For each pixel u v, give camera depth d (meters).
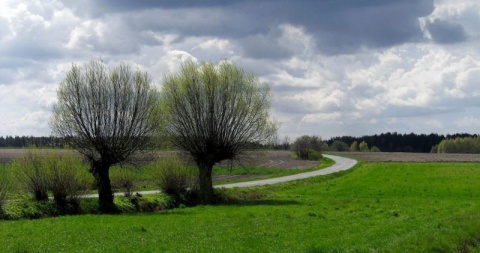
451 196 65.75
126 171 57.97
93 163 52.19
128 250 26.94
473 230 35.50
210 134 61.81
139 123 53.81
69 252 26.47
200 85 62.56
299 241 29.84
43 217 45.03
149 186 70.88
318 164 149.00
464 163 133.12
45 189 48.38
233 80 63.09
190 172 62.75
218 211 48.16
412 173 102.88
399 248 28.50
